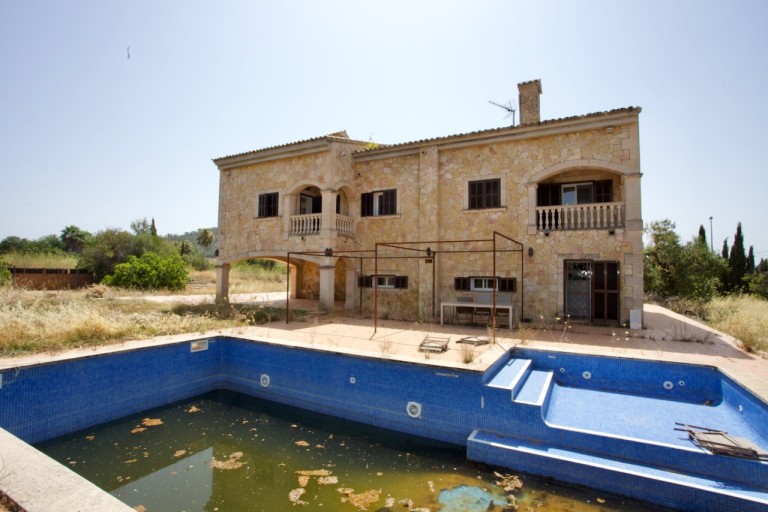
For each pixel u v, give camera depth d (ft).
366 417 29.99
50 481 11.20
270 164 63.52
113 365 29.66
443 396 27.14
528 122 55.77
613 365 31.60
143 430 28.86
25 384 25.02
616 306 45.34
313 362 32.71
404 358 29.32
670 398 29.48
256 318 49.47
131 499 20.75
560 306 47.29
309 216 58.70
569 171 50.80
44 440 25.79
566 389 31.58
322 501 20.53
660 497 19.47
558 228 47.91
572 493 21.03
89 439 27.12
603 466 20.90
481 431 25.63
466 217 53.16
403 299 56.65
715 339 38.93
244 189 66.54
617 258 44.88
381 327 45.93
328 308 56.03
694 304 68.90
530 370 32.78
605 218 45.88
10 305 46.68
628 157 44.73
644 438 22.61
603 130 46.03
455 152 54.29
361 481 22.50
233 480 22.65
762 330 41.42
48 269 97.19
